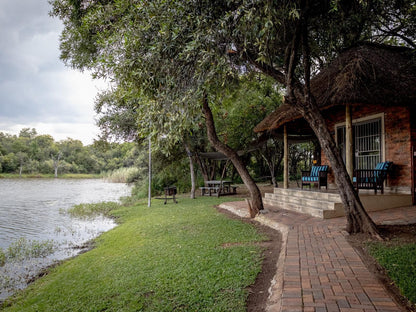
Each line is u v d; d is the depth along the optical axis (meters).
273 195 10.68
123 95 6.04
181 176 20.98
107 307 3.55
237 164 8.64
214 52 4.91
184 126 5.49
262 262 4.46
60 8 7.92
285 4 4.71
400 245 4.37
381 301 2.68
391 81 6.79
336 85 6.91
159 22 4.91
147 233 7.50
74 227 10.29
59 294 4.25
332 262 3.83
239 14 4.53
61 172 69.69
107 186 38.72
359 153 9.57
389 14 7.57
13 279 5.42
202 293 3.52
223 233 6.66
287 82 5.38
